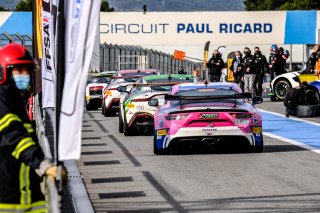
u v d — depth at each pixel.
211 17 171.62
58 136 11.94
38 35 33.78
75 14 11.91
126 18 168.38
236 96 33.03
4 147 11.22
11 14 139.88
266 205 21.47
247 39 172.12
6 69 11.27
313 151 34.81
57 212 10.96
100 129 49.50
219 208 21.17
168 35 170.38
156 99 43.16
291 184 25.17
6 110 11.09
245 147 34.41
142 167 30.05
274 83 72.19
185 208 21.27
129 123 43.44
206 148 35.91
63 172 11.01
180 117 32.78
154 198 22.95
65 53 11.95
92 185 25.75
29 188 11.52
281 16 170.88
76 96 11.70
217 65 78.06
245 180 26.17
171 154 34.12
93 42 11.82
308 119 54.16
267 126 49.25
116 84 62.28
